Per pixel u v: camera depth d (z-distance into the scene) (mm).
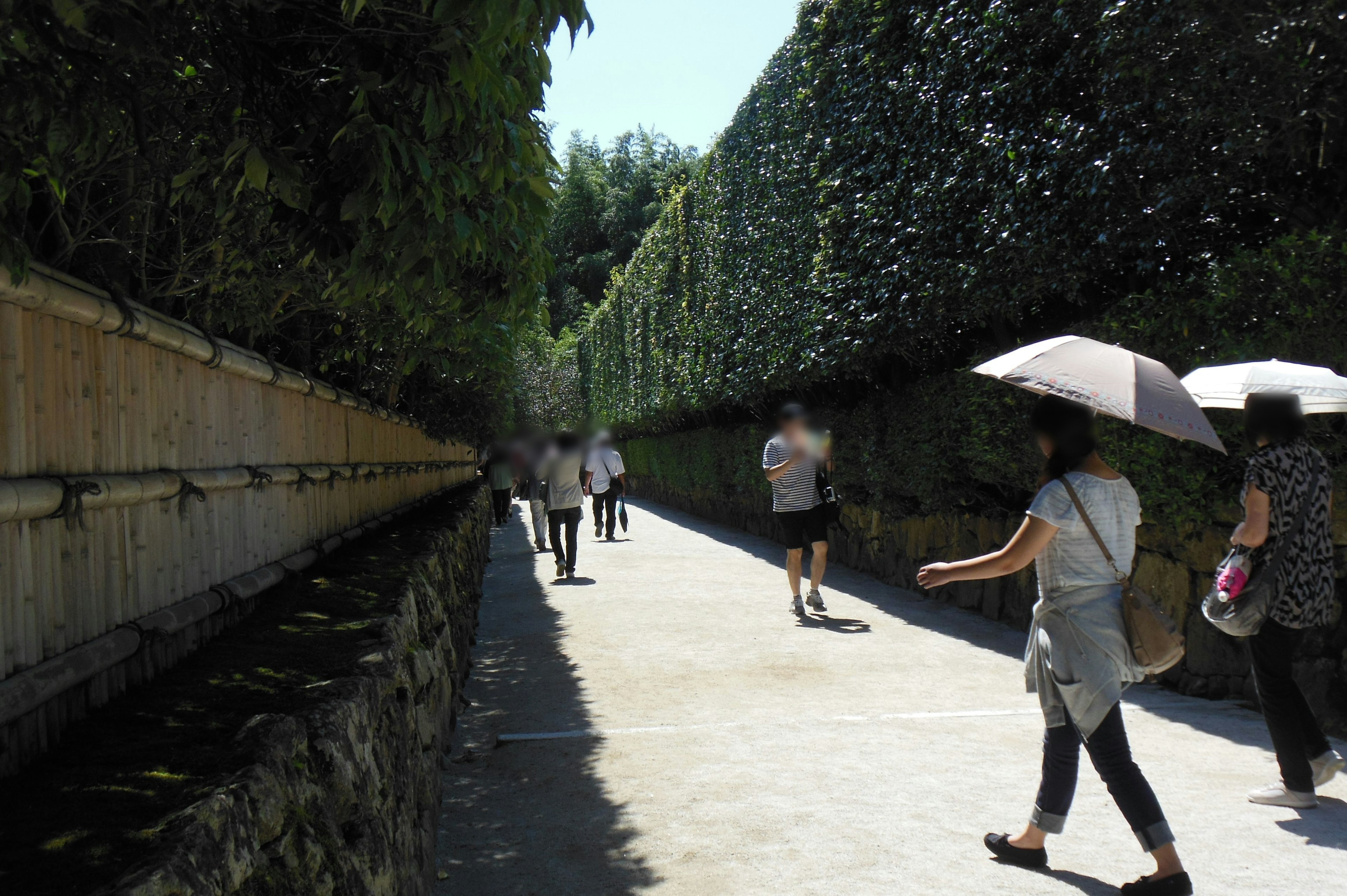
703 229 19047
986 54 7762
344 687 3045
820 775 4973
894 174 9992
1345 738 5125
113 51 2453
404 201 2875
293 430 5898
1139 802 3414
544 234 4070
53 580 2627
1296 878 3594
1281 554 4148
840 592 11328
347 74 2791
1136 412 3465
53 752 2338
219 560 4199
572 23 2500
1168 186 5973
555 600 11203
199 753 2322
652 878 3818
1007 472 8281
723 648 8250
